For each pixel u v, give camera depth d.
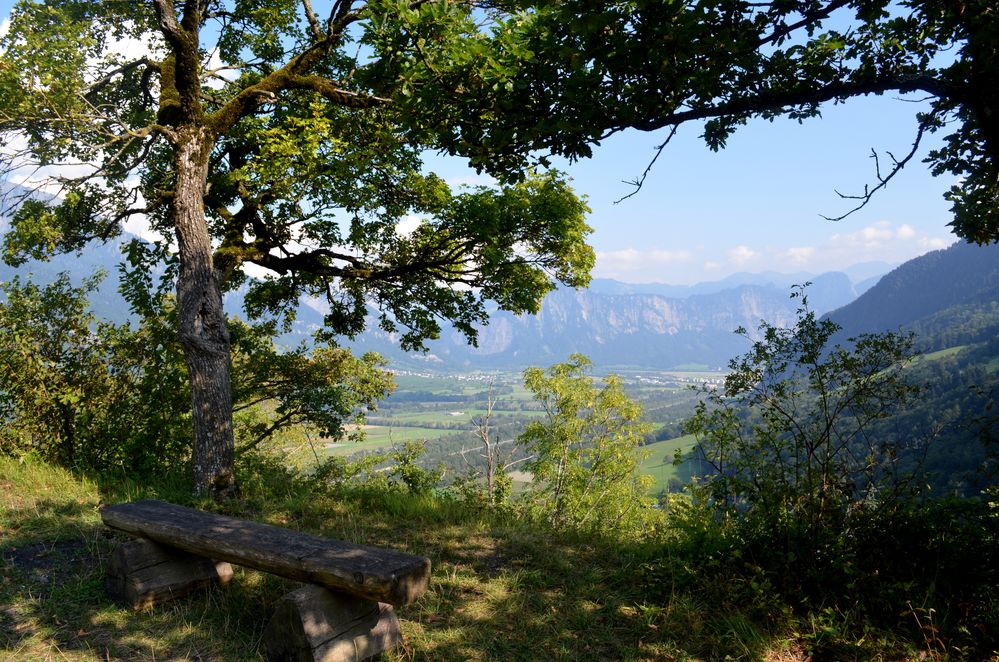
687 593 4.17
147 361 9.98
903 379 4.19
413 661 3.46
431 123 4.59
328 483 8.23
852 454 4.32
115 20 9.65
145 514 4.15
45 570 4.54
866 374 4.25
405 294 12.08
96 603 4.05
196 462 7.46
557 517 10.75
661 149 3.92
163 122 8.45
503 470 17.89
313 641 3.12
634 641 3.67
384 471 11.20
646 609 3.94
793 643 3.56
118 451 9.31
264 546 3.45
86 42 7.57
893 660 3.35
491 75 3.96
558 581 4.57
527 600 4.22
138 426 9.68
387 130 8.73
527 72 4.13
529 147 4.43
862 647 3.41
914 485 4.14
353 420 14.47
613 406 25.05
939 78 3.88
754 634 3.54
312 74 9.33
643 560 4.93
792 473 4.55
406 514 6.53
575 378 25.86
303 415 14.52
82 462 8.66
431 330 12.45
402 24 4.25
